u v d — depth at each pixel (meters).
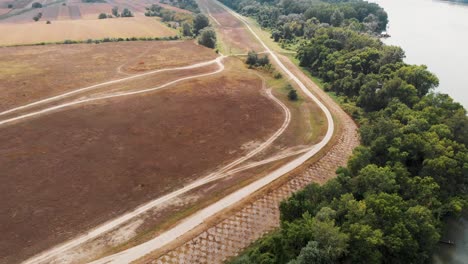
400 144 57.34
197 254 44.25
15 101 81.94
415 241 41.34
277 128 76.44
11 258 42.25
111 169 59.56
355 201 43.22
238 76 106.31
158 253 43.78
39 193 53.09
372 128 65.44
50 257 42.59
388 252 41.03
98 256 43.03
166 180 57.72
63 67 105.94
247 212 51.44
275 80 106.00
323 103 90.50
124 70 106.88
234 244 46.16
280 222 46.53
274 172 61.03
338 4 196.62
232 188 56.44
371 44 109.44
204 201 53.31
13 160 60.47
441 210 49.69
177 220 49.34
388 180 47.72
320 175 61.22
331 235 37.69
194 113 80.81
